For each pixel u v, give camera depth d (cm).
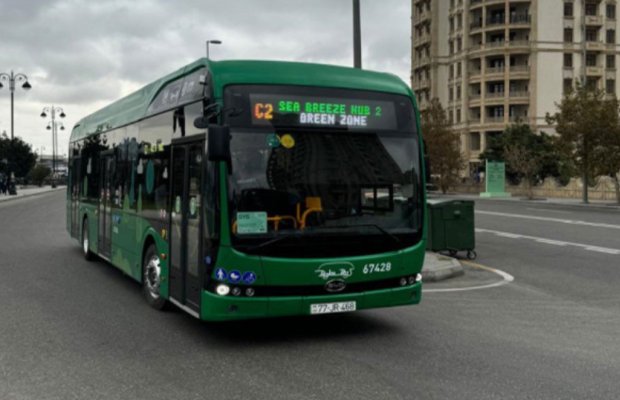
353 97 672
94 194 1238
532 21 8144
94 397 505
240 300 611
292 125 642
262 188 621
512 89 8338
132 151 958
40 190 6806
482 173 7450
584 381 550
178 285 721
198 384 538
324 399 500
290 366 591
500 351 649
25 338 690
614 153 3700
